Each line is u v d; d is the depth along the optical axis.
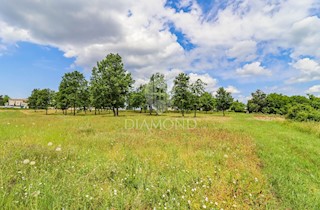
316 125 16.12
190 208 3.54
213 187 4.38
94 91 40.06
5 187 3.60
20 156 5.53
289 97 73.94
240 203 3.90
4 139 8.35
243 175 5.20
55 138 9.04
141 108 57.41
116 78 38.94
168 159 6.38
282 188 4.65
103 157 6.30
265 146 9.23
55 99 48.69
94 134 11.34
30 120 19.42
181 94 39.88
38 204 3.12
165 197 3.84
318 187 4.93
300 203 4.02
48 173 4.39
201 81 42.53
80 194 3.54
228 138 10.85
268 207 3.85
